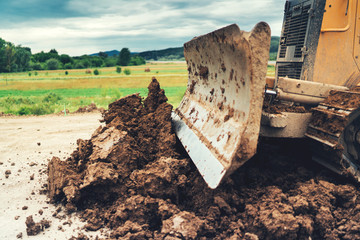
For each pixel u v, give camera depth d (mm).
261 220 3016
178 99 15352
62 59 135250
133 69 108500
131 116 5168
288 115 3639
